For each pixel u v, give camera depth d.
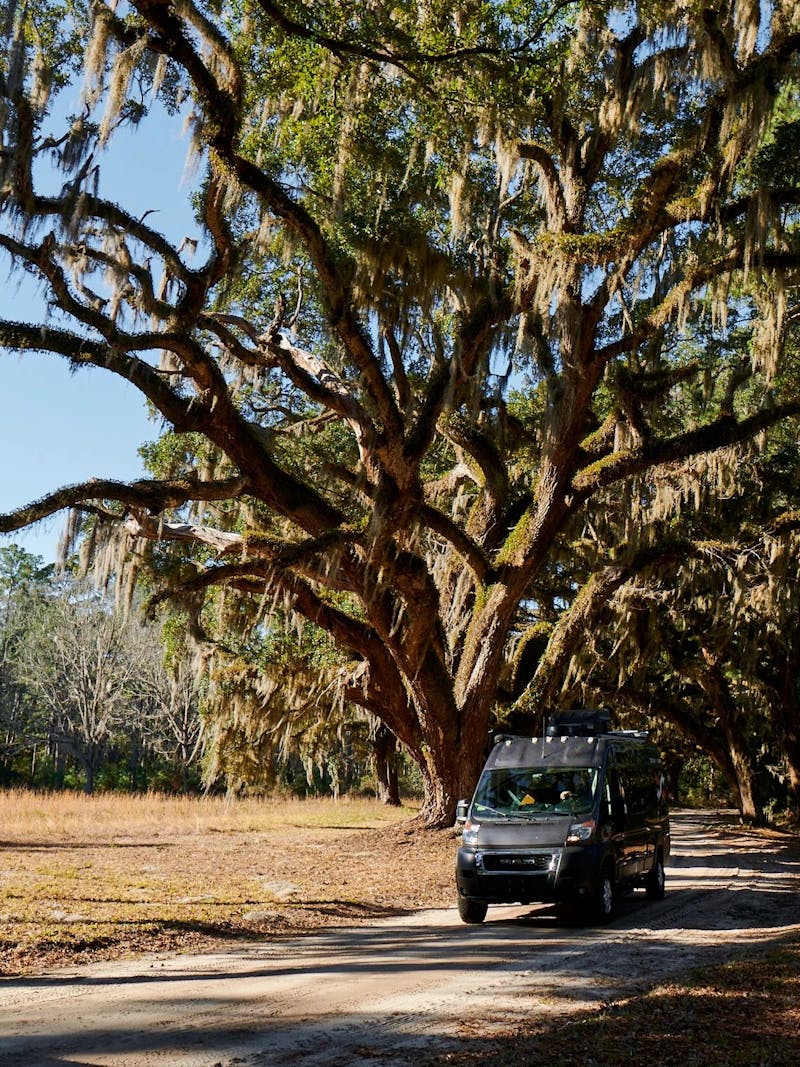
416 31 15.27
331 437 24.84
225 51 14.38
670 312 17.70
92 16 13.45
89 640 57.97
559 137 18.03
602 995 7.97
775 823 34.50
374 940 11.08
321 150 17.02
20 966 9.10
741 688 34.00
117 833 26.30
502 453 25.47
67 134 13.59
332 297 16.41
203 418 17.22
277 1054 6.23
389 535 18.30
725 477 21.22
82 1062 6.03
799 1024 6.72
